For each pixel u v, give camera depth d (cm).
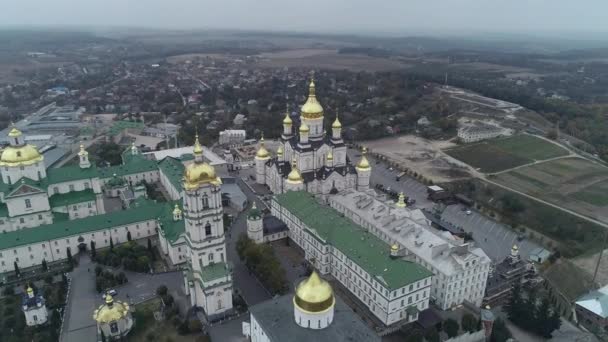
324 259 15925
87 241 17050
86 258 16725
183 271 15812
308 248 17000
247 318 13450
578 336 13250
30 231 16188
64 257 16675
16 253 15738
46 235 16238
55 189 18962
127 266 15812
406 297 13350
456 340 12569
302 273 16300
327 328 10644
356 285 14662
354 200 19388
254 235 17650
